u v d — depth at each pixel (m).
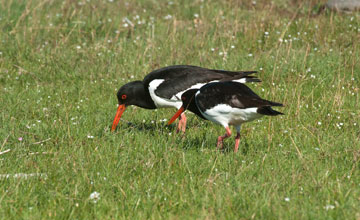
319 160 9.40
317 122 11.48
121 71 15.81
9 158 9.48
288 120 11.63
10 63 16.62
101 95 14.00
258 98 9.37
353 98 12.90
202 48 17.28
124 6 22.81
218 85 9.87
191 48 17.20
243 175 8.69
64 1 22.55
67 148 10.07
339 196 7.63
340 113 11.90
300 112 12.09
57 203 7.80
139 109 13.27
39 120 11.86
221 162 9.36
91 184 8.28
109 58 16.58
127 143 10.39
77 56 16.89
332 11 19.59
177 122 12.52
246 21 19.16
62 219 7.31
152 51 16.86
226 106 9.52
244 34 18.38
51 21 20.09
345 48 16.61
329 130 11.05
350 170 8.88
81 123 11.64
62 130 11.03
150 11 22.53
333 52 16.09
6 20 19.78
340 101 12.37
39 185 8.34
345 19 19.44
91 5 22.52
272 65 15.25
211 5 22.61
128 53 16.91
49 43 18.38
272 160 9.43
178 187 8.30
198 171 9.04
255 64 15.48
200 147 10.52
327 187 8.05
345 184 8.21
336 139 10.34
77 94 14.25
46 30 19.16
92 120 11.95
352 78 13.65
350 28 18.48
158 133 11.11
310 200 7.65
